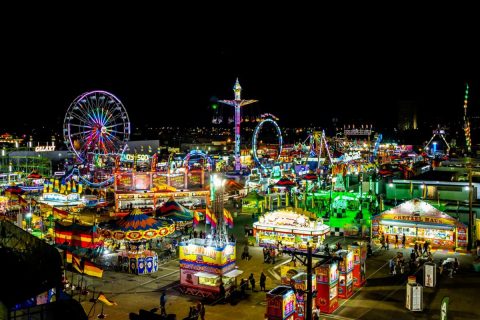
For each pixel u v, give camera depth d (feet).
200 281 103.50
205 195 204.23
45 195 201.16
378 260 131.64
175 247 145.69
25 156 316.60
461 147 445.78
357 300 99.81
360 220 172.14
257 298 101.86
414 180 175.63
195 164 325.83
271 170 300.81
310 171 275.59
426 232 145.18
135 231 122.31
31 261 60.90
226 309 95.35
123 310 93.91
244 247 143.23
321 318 90.12
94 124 227.20
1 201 190.08
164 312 90.02
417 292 92.94
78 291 104.47
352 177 261.03
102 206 192.24
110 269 124.47
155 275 119.65
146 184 202.28
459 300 98.78
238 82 313.32
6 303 53.93
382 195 183.42
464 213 147.23
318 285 93.35
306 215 147.64
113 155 290.35
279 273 120.26
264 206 214.90
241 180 272.10
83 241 122.11
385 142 599.16
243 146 557.74
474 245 140.05
